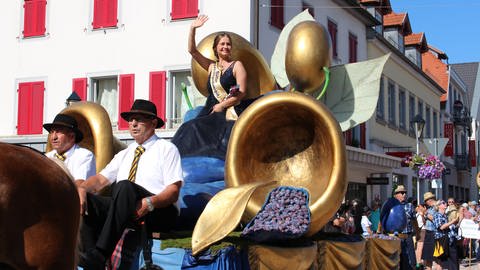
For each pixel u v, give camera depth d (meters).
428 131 35.94
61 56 21.20
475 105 52.97
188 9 19.36
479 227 14.98
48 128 5.36
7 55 21.91
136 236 4.55
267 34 19.31
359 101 7.47
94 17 20.78
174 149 4.76
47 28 21.44
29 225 3.35
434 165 16.17
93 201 4.33
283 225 4.64
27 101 21.56
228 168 5.24
